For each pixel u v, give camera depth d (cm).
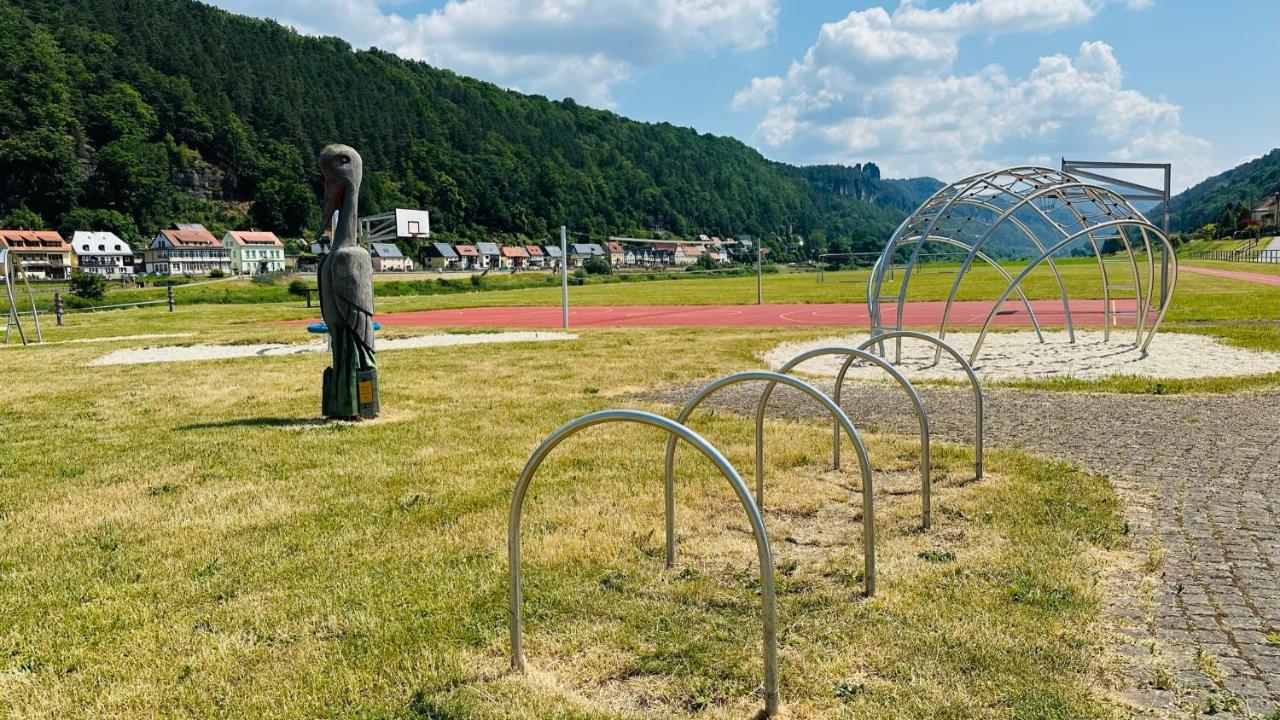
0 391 1330
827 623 414
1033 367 1298
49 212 11375
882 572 478
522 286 7056
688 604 445
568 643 404
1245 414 901
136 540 572
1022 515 569
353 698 357
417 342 2031
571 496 646
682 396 1129
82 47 13175
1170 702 334
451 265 11694
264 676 379
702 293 5050
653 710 344
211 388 1300
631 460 758
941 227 1620
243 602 461
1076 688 345
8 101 11369
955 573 472
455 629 420
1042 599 431
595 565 502
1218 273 5316
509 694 356
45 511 645
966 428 864
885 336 714
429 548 540
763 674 367
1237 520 553
